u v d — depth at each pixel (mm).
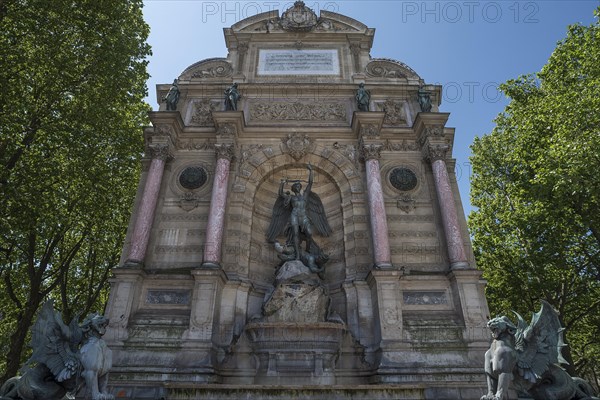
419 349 17234
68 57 19672
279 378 16844
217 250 19438
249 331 17969
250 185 22703
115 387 15406
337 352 17750
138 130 26141
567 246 24766
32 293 22781
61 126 19250
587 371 42906
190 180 22188
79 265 30734
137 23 24750
